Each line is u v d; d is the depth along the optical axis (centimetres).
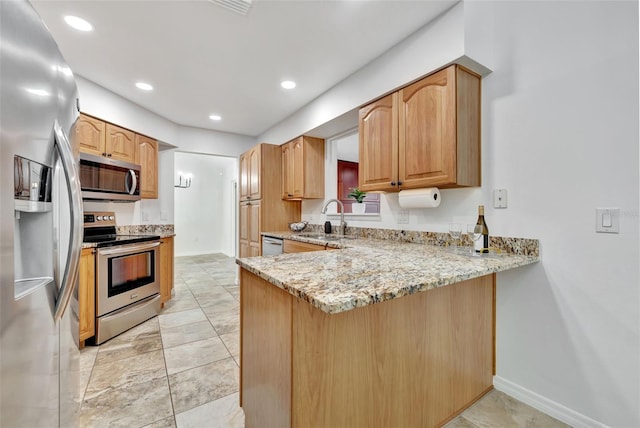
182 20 181
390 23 182
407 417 123
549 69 152
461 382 150
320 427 97
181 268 532
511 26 168
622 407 129
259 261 131
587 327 139
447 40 170
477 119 181
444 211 206
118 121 289
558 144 149
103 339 227
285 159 370
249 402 133
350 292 82
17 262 89
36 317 87
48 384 95
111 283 237
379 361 113
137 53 217
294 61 227
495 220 175
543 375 154
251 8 171
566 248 146
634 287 126
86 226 283
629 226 127
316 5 168
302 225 353
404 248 188
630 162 127
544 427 141
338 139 336
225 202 724
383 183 214
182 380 176
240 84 268
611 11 132
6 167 72
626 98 128
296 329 98
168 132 367
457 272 109
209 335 242
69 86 109
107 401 156
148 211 356
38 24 87
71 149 111
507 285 168
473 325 157
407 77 194
